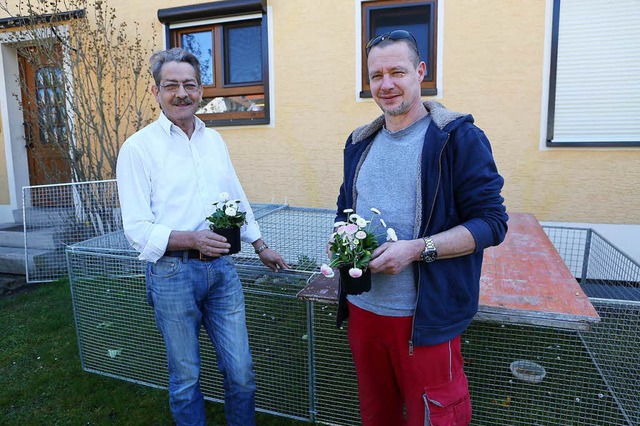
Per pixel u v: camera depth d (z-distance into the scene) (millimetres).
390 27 4543
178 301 1852
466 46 4293
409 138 1514
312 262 3475
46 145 6027
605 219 4168
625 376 2115
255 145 5055
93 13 5402
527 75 4184
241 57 5121
